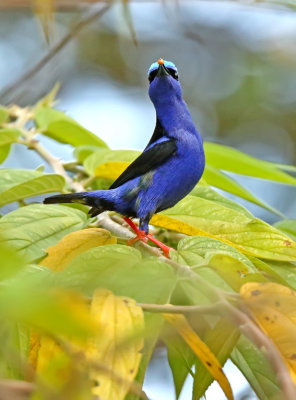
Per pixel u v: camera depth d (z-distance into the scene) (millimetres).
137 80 21844
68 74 21000
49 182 8281
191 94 21344
